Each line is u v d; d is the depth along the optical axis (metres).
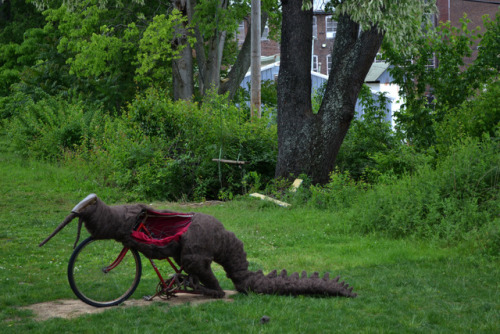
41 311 6.35
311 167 16.44
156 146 18.61
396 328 5.68
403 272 8.35
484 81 20.38
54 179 19.17
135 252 6.76
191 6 26.22
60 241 11.10
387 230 11.27
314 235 11.62
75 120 24.14
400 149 18.62
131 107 19.97
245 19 26.25
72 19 28.23
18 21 41.47
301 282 6.94
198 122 19.09
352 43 16.02
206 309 6.25
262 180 18.75
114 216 6.47
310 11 16.34
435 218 10.88
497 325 5.81
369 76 38.16
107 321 5.86
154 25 25.31
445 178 11.73
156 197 17.66
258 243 10.95
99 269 6.88
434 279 7.88
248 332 5.47
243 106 23.14
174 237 6.69
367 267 8.79
